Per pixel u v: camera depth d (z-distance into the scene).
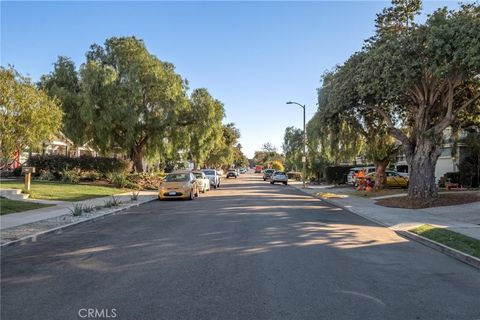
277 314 5.49
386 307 5.88
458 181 34.09
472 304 6.10
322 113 26.00
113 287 6.63
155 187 34.28
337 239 11.42
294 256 9.05
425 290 6.78
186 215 16.58
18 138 17.28
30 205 18.19
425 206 20.27
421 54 18.45
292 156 67.31
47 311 5.55
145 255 9.02
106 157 34.84
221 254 9.14
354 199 25.91
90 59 34.69
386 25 24.55
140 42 35.31
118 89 32.25
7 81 16.83
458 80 19.25
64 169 32.56
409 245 10.98
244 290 6.51
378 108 23.70
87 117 31.50
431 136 21.39
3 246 9.92
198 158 50.12
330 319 5.35
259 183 52.84
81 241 10.77
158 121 35.00
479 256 8.98
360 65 21.16
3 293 6.33
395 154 32.06
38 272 7.59
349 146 33.91
